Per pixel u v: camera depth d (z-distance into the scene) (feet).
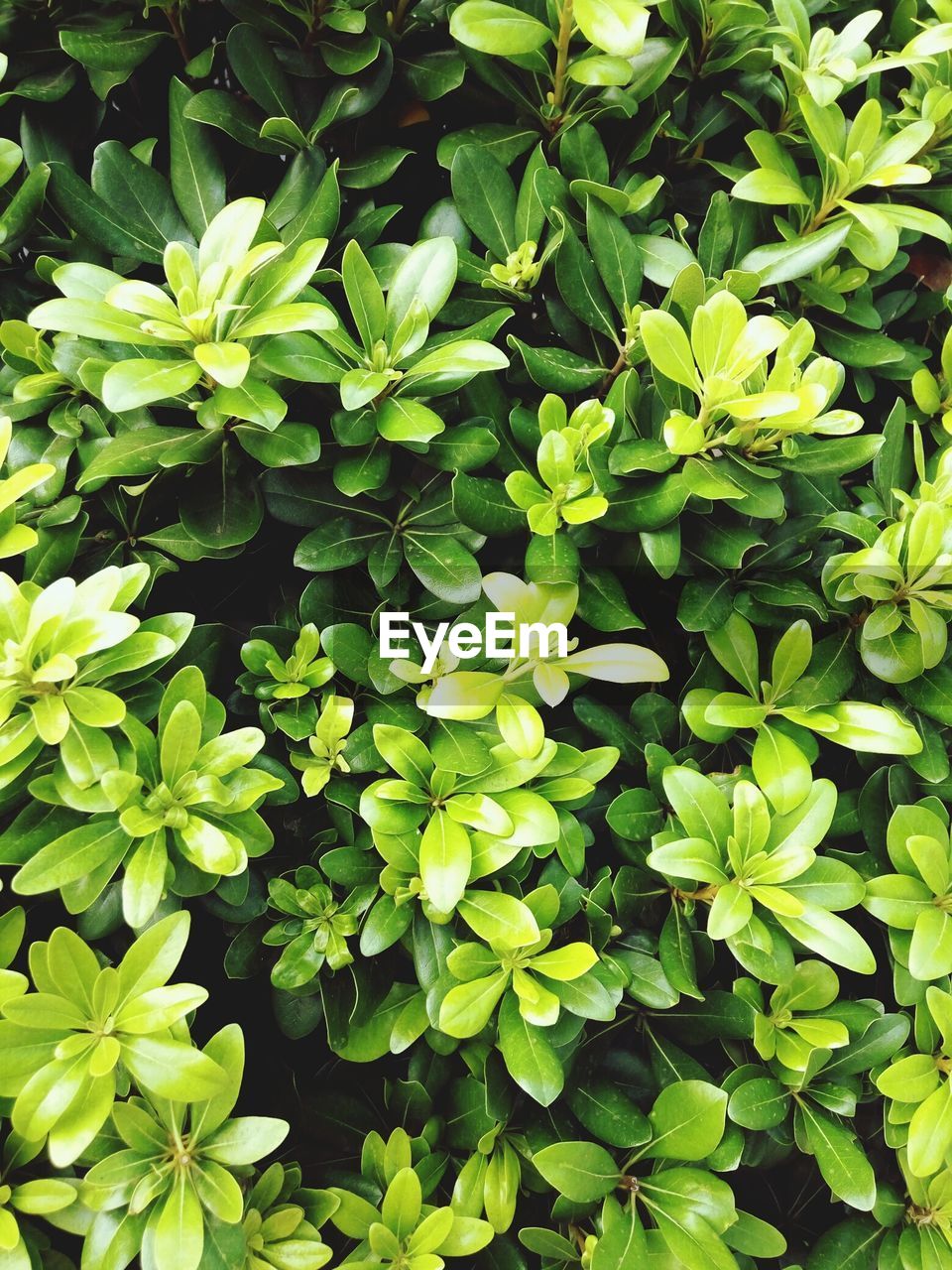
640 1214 1.58
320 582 1.54
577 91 1.65
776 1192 1.76
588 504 1.43
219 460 1.48
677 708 1.63
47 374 1.55
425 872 1.38
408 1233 1.48
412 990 1.57
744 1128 1.62
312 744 1.47
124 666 1.35
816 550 1.65
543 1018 1.38
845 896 1.51
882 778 1.60
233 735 1.40
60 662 1.27
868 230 1.66
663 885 1.62
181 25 1.64
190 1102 1.37
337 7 1.59
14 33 1.62
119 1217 1.34
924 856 1.52
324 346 1.45
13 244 1.57
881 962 1.69
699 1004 1.61
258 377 1.45
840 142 1.64
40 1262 1.35
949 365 1.73
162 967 1.32
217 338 1.35
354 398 1.36
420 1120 1.59
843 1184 1.50
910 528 1.47
